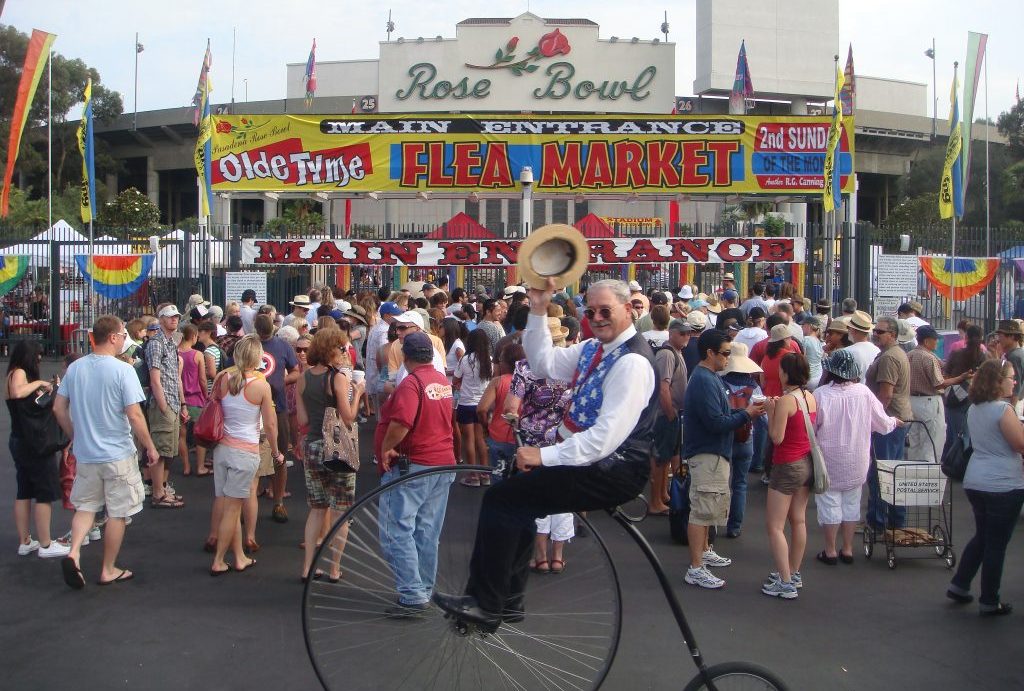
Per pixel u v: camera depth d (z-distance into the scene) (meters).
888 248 19.34
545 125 20.02
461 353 10.31
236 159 20.08
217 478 7.29
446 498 5.76
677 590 6.88
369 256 18.45
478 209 42.47
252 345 7.26
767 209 43.81
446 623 5.38
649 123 20.00
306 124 20.05
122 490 6.91
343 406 6.81
